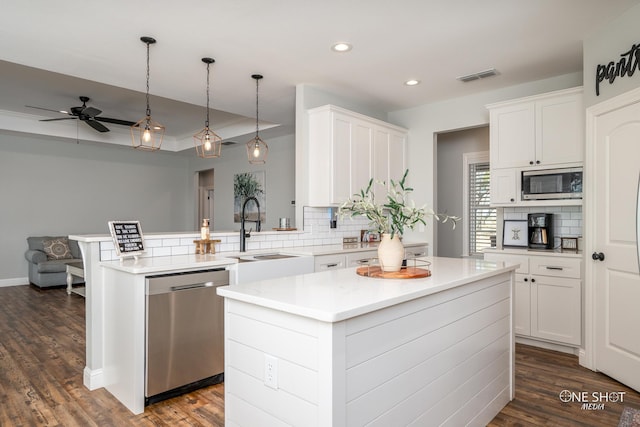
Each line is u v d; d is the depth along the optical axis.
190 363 2.62
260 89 4.23
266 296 1.55
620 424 2.23
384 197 4.58
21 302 5.27
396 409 1.59
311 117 4.13
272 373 1.51
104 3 2.51
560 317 3.42
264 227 7.04
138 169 8.04
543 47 3.21
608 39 2.82
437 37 3.02
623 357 2.74
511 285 2.58
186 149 7.77
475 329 2.16
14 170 6.59
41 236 6.75
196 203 8.62
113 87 4.87
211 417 2.33
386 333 1.54
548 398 2.58
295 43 3.12
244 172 7.48
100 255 2.75
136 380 2.38
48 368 3.05
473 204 5.80
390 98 4.54
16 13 2.63
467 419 2.08
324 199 4.03
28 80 4.62
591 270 3.05
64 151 7.10
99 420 2.29
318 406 1.34
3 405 2.47
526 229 3.97
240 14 2.66
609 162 2.85
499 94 4.23
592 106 3.00
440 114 4.68
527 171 3.71
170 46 3.16
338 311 1.29
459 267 2.38
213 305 2.72
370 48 3.21
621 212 2.74
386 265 2.06
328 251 3.62
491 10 2.63
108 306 2.69
